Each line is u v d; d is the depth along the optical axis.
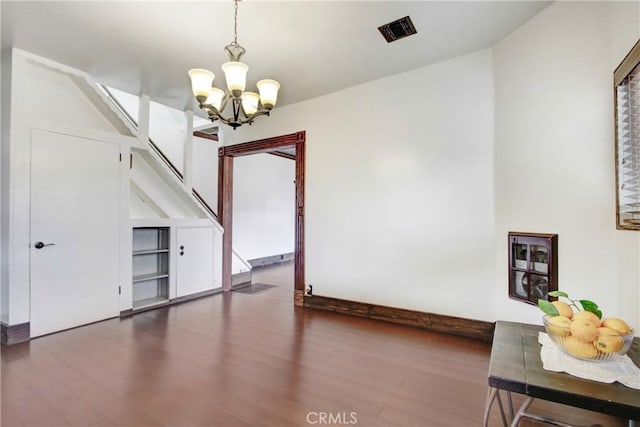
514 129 2.61
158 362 2.44
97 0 2.21
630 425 1.29
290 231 8.27
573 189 2.11
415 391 2.06
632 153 1.64
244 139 4.71
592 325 1.18
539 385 1.05
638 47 1.48
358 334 3.06
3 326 2.80
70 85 3.37
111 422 1.73
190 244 4.42
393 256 3.43
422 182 3.25
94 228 3.37
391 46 2.84
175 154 5.95
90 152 3.35
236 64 2.02
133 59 3.06
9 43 2.76
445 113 3.11
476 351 2.67
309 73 3.36
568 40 2.15
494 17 2.42
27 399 1.94
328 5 2.27
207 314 3.69
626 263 1.72
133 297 4.10
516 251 2.61
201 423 1.73
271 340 2.90
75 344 2.78
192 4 2.25
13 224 2.81
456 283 3.06
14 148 2.83
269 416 1.80
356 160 3.68
